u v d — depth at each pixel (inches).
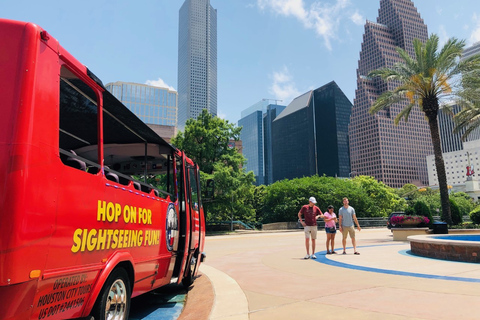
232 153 1485.0
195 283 318.3
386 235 1036.5
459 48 888.9
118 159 275.1
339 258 446.6
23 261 102.2
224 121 1480.1
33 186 108.0
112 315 162.1
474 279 280.1
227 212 1715.1
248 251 601.0
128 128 206.1
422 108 963.3
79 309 135.5
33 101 112.2
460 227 872.3
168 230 244.7
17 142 105.6
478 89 885.2
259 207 2204.7
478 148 6889.8
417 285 258.1
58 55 127.5
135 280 185.3
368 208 1961.1
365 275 310.2
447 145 7559.1
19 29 115.6
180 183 286.0
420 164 7145.7
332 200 1838.1
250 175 1477.6
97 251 144.9
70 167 128.4
